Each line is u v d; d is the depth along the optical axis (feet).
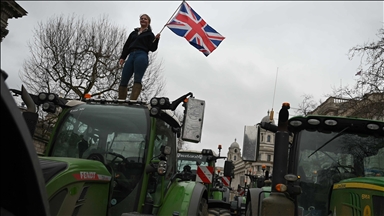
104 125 15.97
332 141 18.24
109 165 15.23
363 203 14.47
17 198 7.36
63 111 16.70
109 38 72.23
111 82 71.46
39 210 7.38
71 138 15.94
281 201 13.88
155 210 16.31
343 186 15.84
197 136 15.07
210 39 28.02
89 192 12.89
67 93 68.90
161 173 14.98
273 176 14.29
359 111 49.96
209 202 36.81
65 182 11.65
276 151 14.34
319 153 18.12
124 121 15.94
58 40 68.03
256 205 20.74
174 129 18.69
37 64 67.62
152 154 15.56
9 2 47.80
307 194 17.56
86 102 17.43
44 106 16.02
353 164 17.81
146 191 15.20
